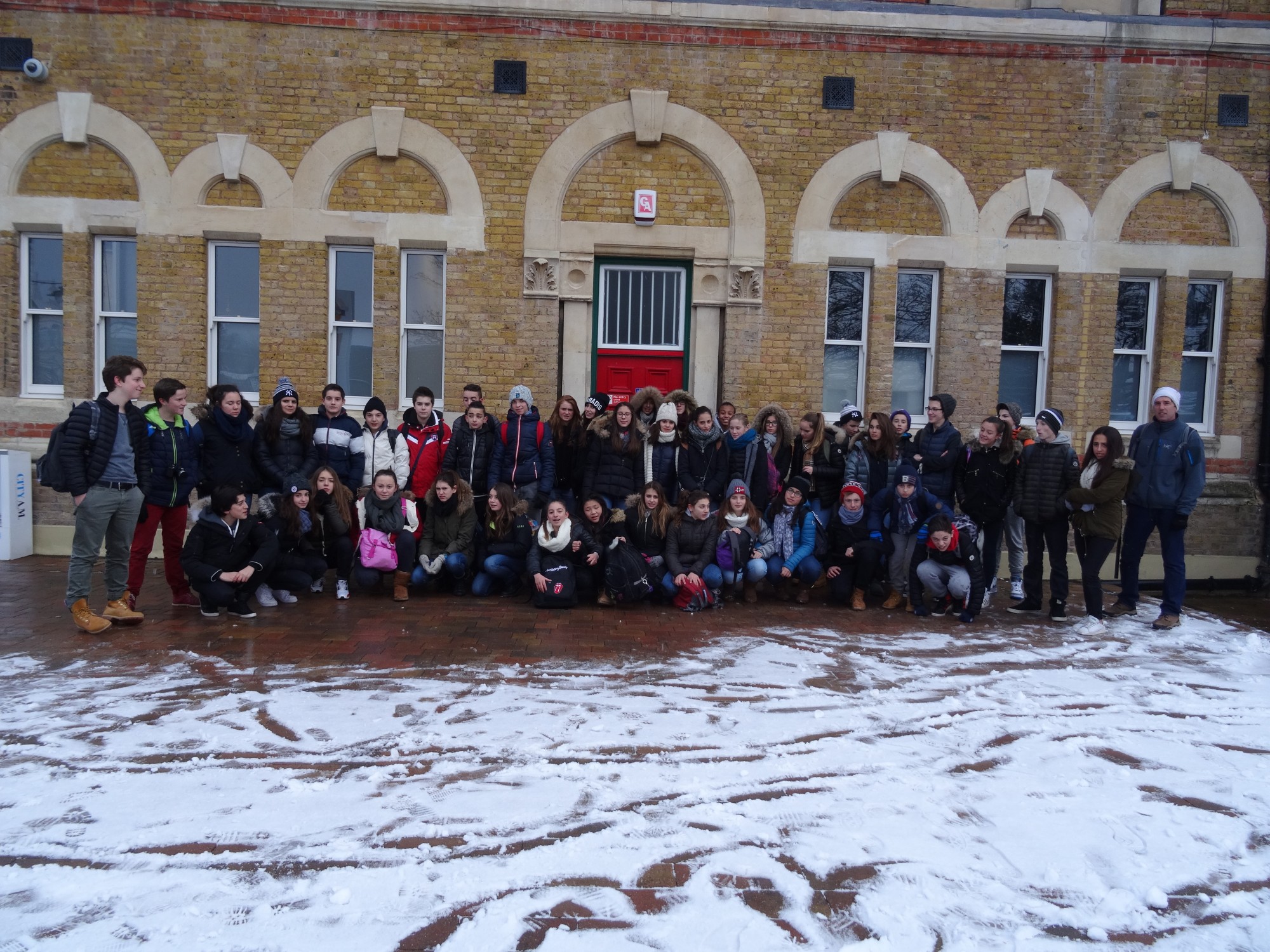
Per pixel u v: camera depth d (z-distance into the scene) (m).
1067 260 9.81
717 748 4.56
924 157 9.65
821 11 9.42
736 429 8.36
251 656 5.98
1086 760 4.53
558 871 3.32
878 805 3.94
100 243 9.53
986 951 2.88
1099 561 7.48
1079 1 9.78
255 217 9.34
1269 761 4.57
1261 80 9.79
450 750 4.45
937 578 7.66
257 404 9.62
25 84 9.19
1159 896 3.22
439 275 9.67
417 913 3.04
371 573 7.71
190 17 9.16
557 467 8.48
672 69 9.46
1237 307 9.93
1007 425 7.87
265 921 2.97
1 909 3.01
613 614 7.51
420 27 9.28
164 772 4.13
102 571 8.64
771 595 8.47
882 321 9.77
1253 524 9.95
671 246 9.59
